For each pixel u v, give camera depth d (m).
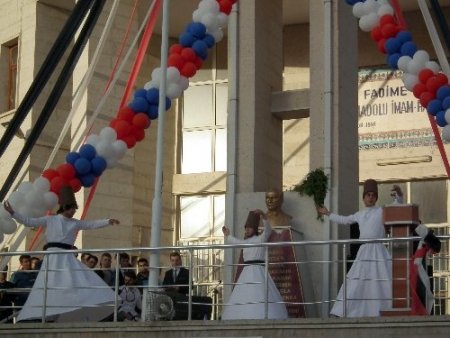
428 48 26.06
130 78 20.84
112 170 24.98
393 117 26.19
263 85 21.66
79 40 20.64
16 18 27.41
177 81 19.59
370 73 26.56
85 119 24.72
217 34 20.11
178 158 28.14
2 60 27.70
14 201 18.64
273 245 16.31
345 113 20.94
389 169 26.02
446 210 25.48
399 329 15.09
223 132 28.09
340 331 15.37
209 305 17.47
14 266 24.14
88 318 17.88
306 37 27.23
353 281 17.16
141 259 20.55
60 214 17.78
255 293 17.41
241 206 20.94
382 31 19.20
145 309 16.56
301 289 19.55
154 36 27.80
